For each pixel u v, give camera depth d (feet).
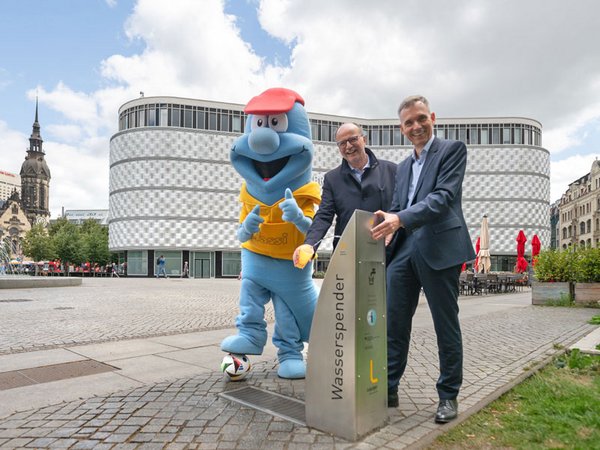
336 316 8.82
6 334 21.38
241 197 13.34
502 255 143.74
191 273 130.21
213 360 15.83
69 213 376.27
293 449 8.19
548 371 13.84
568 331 22.31
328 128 142.10
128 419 9.85
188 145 130.11
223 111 134.31
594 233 244.63
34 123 426.10
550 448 8.20
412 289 10.25
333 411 8.84
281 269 12.96
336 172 12.03
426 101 9.87
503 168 143.43
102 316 28.37
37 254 182.91
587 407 10.14
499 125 144.05
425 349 17.84
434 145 9.85
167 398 11.35
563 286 37.63
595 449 8.11
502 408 10.60
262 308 13.26
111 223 135.85
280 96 12.16
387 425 9.32
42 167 424.05
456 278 9.57
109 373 13.97
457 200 9.73
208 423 9.55
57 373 13.99
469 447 8.39
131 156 129.70
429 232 9.37
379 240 9.27
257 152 11.88
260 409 10.37
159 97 129.70
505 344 18.78
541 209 144.77
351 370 8.56
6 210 336.70
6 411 10.45
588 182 255.29
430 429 9.09
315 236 11.05
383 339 9.31
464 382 12.61
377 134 144.46
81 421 9.76
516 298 49.26
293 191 12.57
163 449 8.28
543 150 146.00
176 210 128.77
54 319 26.78
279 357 13.71
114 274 142.72
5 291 50.83
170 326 24.20
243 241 12.81
